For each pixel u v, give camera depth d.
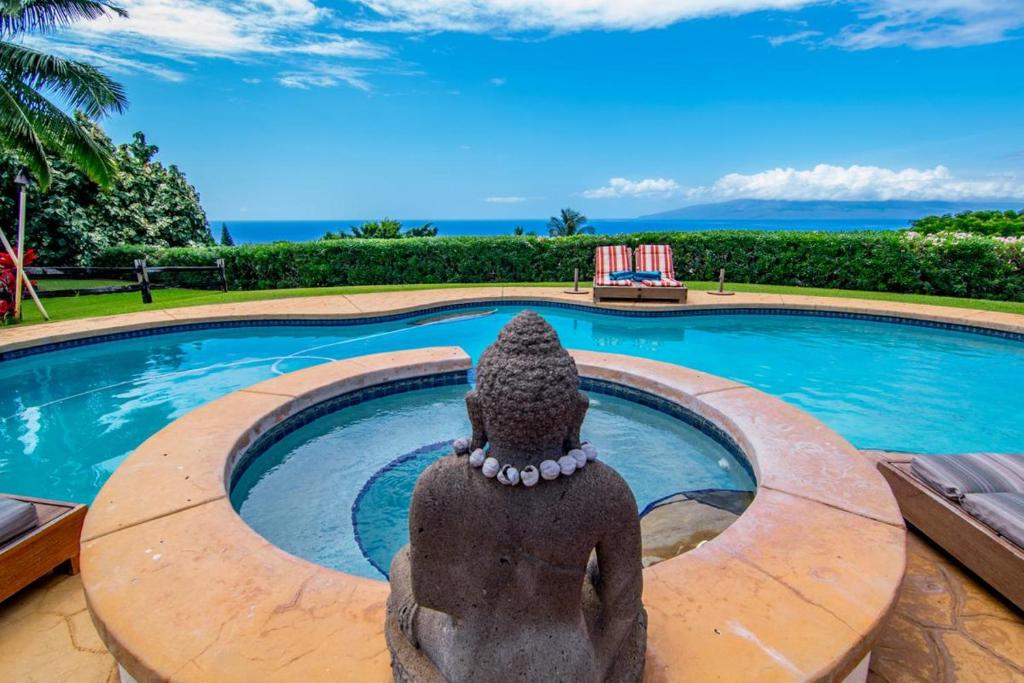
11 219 14.29
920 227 17.58
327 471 4.47
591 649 1.43
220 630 2.07
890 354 8.16
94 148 11.07
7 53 9.42
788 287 12.79
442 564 1.39
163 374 7.32
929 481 3.03
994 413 5.97
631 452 4.75
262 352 8.34
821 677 1.85
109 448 5.21
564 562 1.34
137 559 2.51
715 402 4.71
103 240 16.09
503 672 1.38
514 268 14.68
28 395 6.53
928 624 2.50
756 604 2.19
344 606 2.20
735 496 3.99
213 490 3.18
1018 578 2.44
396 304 10.48
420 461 4.66
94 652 2.36
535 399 1.26
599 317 10.54
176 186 19.56
